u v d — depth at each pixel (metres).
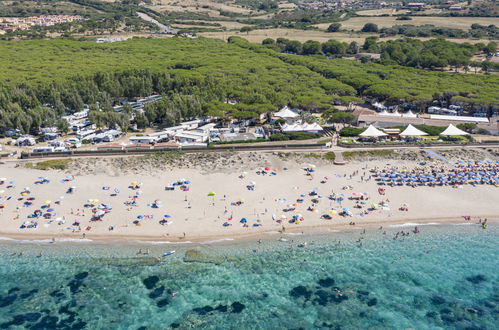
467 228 88.25
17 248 77.62
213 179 105.38
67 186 99.00
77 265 74.44
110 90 170.50
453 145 127.94
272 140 127.25
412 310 67.88
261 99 154.25
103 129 141.62
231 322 64.25
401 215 91.25
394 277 74.62
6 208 88.44
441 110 165.12
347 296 70.19
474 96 166.38
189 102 149.38
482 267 77.56
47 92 160.00
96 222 84.75
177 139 132.12
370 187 102.94
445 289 72.56
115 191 96.19
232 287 71.12
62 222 84.19
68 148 121.94
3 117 134.00
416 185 104.19
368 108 172.75
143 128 143.75
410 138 134.12
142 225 84.31
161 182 102.94
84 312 65.25
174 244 79.62
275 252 79.06
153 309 66.19
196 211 89.94
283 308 67.38
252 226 85.19
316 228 85.81
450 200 97.88
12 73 188.12
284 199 95.69
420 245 82.75
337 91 176.62
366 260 78.31
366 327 64.12
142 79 178.25
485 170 113.12
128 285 70.75
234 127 141.50
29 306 66.06
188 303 67.69
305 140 127.94
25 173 104.75
